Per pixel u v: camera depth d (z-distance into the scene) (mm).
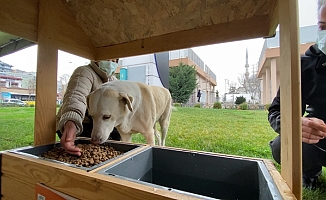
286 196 512
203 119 2051
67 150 1035
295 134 528
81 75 1470
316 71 1188
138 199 551
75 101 1235
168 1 1103
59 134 1483
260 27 1050
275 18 875
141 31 1368
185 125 2068
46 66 1170
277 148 1075
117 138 1950
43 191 743
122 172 836
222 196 906
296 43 520
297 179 524
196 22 1190
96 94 1311
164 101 2248
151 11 1197
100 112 1262
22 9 1048
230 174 915
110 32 1445
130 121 1578
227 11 1071
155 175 1102
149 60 2705
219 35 1158
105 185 608
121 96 1356
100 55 1607
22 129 2021
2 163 909
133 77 2791
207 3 1052
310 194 1090
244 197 860
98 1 1228
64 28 1291
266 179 643
